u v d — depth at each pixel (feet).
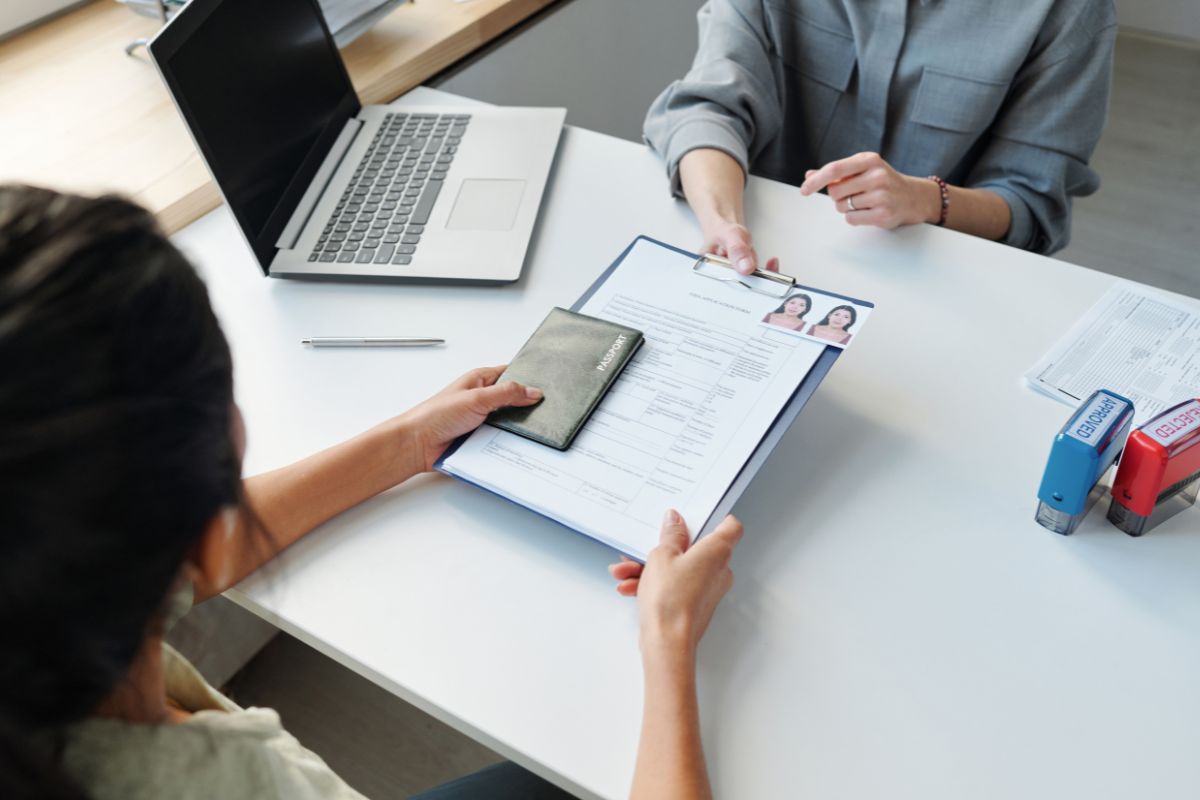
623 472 2.45
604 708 2.11
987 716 2.06
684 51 7.00
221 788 1.54
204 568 1.48
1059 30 3.63
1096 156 7.98
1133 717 2.05
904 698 2.10
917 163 4.11
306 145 3.57
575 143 3.85
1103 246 7.13
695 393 2.61
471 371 2.76
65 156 3.82
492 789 2.78
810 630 2.23
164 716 1.57
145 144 3.89
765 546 2.40
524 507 2.43
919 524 2.43
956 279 3.14
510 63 5.13
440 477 2.64
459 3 4.76
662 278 2.97
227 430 1.38
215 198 3.69
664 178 3.67
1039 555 2.36
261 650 5.11
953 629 2.22
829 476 2.56
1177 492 2.38
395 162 3.70
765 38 4.08
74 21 4.80
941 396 2.76
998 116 3.94
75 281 1.18
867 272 3.18
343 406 2.84
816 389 2.69
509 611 2.31
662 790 1.87
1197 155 7.95
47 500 1.10
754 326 2.75
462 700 2.14
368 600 2.35
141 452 1.19
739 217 3.33
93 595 1.18
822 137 4.33
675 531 2.28
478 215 3.43
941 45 3.80
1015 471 2.55
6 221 1.22
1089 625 2.21
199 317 1.31
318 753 4.67
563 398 2.62
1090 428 2.25
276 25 3.42
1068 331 2.92
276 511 2.43
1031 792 1.95
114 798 1.44
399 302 3.19
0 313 1.13
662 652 2.06
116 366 1.18
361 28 4.28
